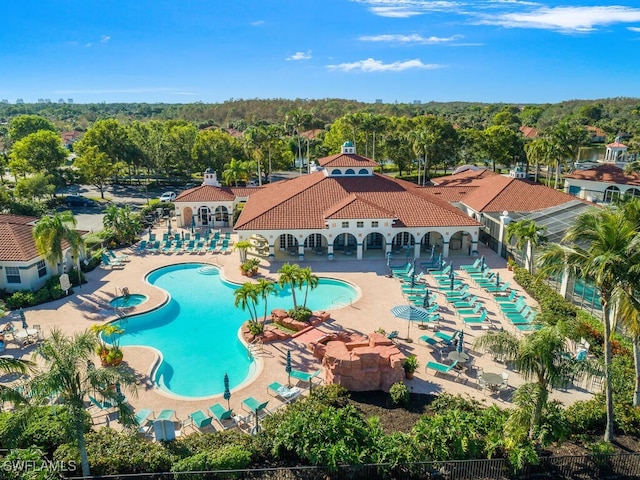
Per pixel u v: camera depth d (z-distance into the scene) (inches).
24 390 674.8
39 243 1504.7
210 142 3676.2
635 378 983.0
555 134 2933.1
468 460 753.0
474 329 1321.4
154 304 1485.0
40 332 1290.6
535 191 2166.6
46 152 3356.3
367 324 1347.2
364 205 1919.3
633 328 807.7
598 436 869.8
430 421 823.1
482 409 928.9
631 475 774.5
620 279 759.7
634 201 941.2
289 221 1905.8
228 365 1163.3
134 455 758.5
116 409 944.9
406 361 1061.1
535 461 743.1
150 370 1101.7
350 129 3868.1
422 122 3720.5
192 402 980.6
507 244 1915.6
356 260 1930.4
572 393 1008.9
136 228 2247.8
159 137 3873.0
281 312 1366.9
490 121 7672.2
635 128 5546.3
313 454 753.0
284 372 1099.3
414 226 1910.7
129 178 4037.9
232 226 2498.8
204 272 1854.1
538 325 1174.3
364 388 1019.3
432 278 1728.6
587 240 808.9
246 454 759.7
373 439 784.9
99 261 1891.0
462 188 2471.7
